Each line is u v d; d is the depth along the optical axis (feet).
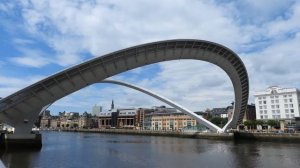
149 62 196.13
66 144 236.22
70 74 170.91
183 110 377.50
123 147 207.00
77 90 181.37
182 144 242.78
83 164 113.60
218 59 233.96
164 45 191.93
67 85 174.40
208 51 220.02
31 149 167.84
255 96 512.22
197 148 196.03
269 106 493.77
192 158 134.72
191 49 208.23
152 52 190.70
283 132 294.25
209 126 360.07
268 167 107.65
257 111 508.12
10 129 281.74
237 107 326.24
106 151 171.83
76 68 169.68
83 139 342.03
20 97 165.17
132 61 186.50
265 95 499.51
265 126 451.53
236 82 282.15
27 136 172.14
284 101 478.18
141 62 191.42
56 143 250.57
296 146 211.41
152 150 180.34
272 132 294.25
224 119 571.69
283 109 477.36
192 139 341.82
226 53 229.45
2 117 167.73
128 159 130.41
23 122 173.68
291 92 472.03
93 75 178.70
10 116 169.78
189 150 179.42
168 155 148.25
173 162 120.16
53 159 126.41
